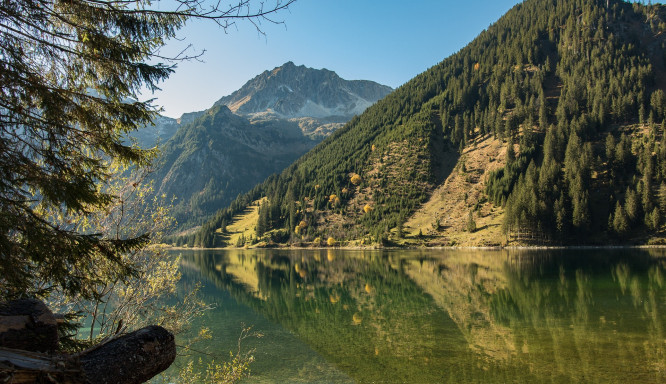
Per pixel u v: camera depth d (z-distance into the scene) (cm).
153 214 1011
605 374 2050
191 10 556
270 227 19012
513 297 4353
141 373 411
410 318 3562
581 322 3142
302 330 3234
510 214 11956
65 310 949
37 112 567
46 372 338
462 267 7462
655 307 3559
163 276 1095
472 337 2873
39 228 504
